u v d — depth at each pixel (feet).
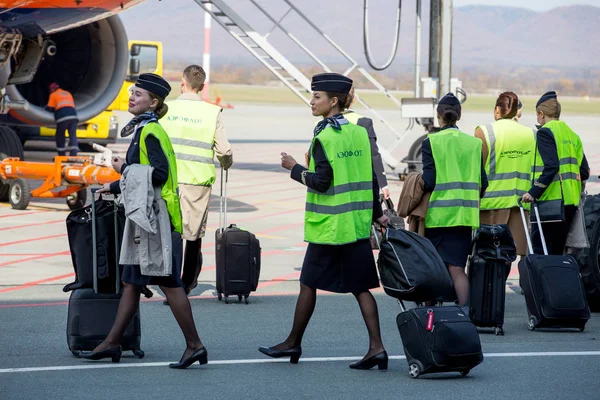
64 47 93.71
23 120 90.02
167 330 38.24
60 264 53.21
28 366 32.19
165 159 30.96
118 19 92.17
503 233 38.40
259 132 192.03
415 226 38.96
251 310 42.50
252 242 43.50
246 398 28.66
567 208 42.34
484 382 30.94
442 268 31.37
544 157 40.86
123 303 32.09
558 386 30.50
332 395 29.17
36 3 72.90
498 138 42.09
